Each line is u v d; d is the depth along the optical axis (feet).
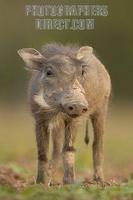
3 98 382.42
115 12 401.29
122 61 405.80
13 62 386.32
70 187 92.94
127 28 405.80
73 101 98.48
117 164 169.58
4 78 385.29
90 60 114.01
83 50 110.32
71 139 108.88
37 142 111.65
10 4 383.04
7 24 384.88
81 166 153.69
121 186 96.78
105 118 122.52
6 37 385.70
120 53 404.98
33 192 89.45
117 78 405.80
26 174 134.21
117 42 403.75
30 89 112.16
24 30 381.60
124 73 405.39
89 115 118.21
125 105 381.60
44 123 110.83
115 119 315.58
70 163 107.96
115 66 405.39
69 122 108.47
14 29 384.27
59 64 105.50
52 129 113.60
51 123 109.70
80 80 105.40
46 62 108.37
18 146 203.41
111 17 400.88
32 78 112.88
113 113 340.80
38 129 111.14
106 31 399.65
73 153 108.58
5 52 386.93
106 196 89.15
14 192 90.02
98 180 121.70
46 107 106.42
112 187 96.63
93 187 97.60
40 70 109.81
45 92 106.63
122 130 273.13
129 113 343.67
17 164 152.05
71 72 104.63
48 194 88.33
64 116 107.65
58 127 113.19
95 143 123.24
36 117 110.63
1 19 385.09
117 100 397.80
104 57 403.34
